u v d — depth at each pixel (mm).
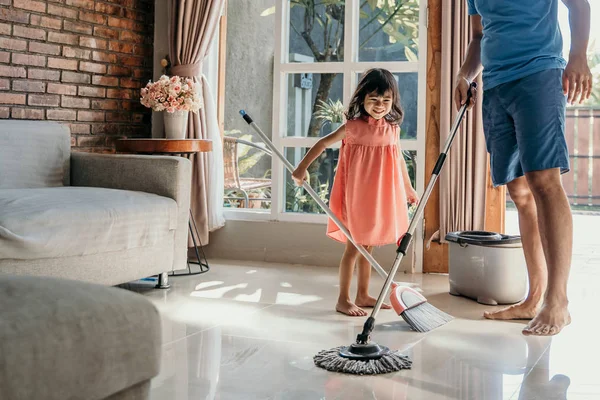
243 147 5621
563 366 2338
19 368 799
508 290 3312
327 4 4391
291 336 2695
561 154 2787
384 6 4293
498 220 4074
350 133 3146
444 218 4113
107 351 917
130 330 958
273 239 4508
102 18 4449
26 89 3996
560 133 2797
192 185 4441
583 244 5777
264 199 5426
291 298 3410
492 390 2082
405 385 2123
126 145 4066
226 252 4625
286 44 4496
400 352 2488
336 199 3230
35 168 3604
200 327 2814
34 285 959
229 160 5309
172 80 4109
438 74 4164
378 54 4320
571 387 2119
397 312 2791
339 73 4387
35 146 3619
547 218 2789
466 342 2637
